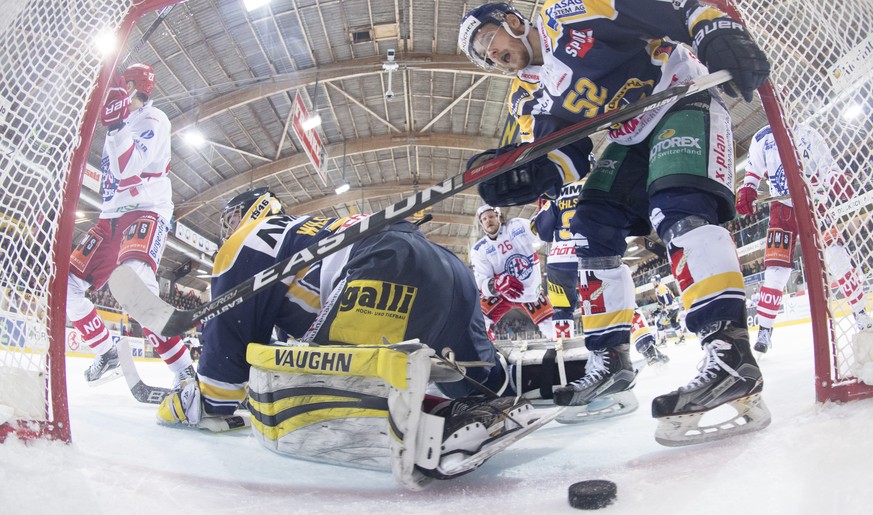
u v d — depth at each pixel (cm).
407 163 2139
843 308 141
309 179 2089
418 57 1486
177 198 1875
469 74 1531
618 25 168
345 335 180
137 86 361
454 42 1440
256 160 1834
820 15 154
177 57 1277
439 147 1895
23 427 133
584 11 171
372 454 141
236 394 214
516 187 181
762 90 160
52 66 164
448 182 170
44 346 144
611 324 210
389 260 188
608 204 203
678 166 155
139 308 179
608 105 183
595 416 226
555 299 379
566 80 183
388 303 185
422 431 129
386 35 1409
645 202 201
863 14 145
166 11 1104
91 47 174
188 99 1429
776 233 421
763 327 425
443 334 211
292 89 1515
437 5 1312
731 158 164
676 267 160
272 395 162
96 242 347
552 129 191
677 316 1205
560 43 179
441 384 246
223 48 1306
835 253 145
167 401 224
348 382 145
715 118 164
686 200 154
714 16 155
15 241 144
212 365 208
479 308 235
